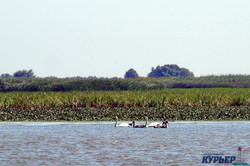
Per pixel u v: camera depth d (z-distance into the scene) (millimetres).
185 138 195875
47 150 167625
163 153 161250
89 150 167375
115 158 152625
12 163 145875
